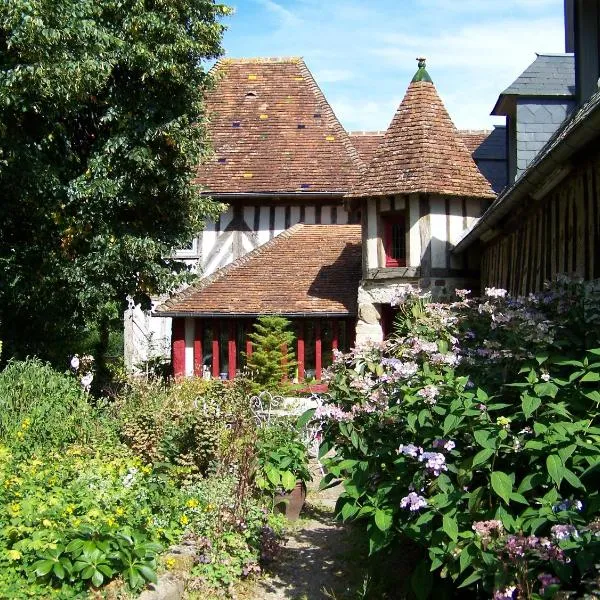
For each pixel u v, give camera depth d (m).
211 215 14.62
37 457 6.62
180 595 5.19
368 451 5.09
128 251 12.76
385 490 4.72
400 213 15.32
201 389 9.90
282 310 15.97
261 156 19.77
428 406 4.42
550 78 12.51
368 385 5.34
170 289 14.00
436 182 14.84
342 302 16.14
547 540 3.45
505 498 3.75
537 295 5.52
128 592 4.73
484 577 3.73
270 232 18.98
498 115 13.68
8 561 4.73
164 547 5.76
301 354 16.25
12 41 10.63
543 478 3.85
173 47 12.67
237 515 6.37
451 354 5.03
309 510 8.27
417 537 4.32
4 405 8.10
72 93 11.55
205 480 6.96
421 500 4.11
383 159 15.51
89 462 6.54
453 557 3.96
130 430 7.68
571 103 12.42
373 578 5.81
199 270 17.48
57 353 13.95
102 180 12.48
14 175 11.81
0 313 12.98
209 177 19.17
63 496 5.57
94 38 11.74
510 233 10.66
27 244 12.88
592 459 3.76
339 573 6.13
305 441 9.54
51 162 12.79
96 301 13.19
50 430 7.75
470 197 15.09
